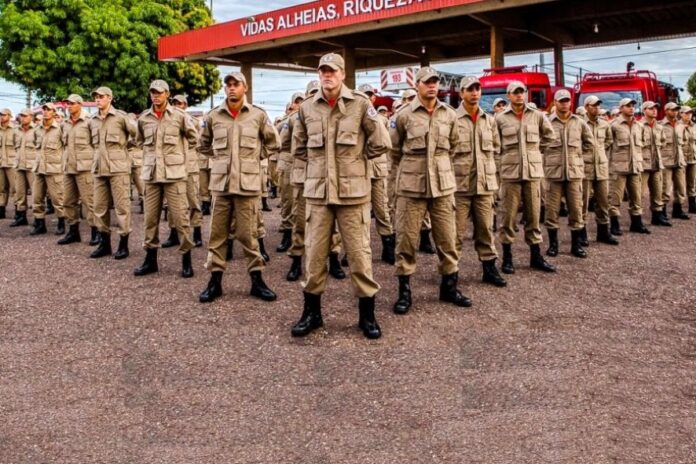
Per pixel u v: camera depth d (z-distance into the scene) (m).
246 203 5.74
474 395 3.80
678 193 11.12
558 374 4.10
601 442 3.21
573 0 18.62
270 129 5.86
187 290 6.24
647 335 4.89
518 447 3.17
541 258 7.08
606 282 6.52
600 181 8.55
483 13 17.33
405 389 3.89
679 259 7.60
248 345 4.69
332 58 4.63
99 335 4.96
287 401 3.75
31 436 3.35
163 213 11.55
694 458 3.05
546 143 7.07
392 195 8.98
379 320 5.25
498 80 14.59
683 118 11.54
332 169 4.70
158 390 3.93
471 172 6.11
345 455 3.12
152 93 6.59
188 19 26.98
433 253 8.08
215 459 3.10
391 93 20.27
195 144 6.82
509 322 5.21
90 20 22.20
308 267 4.88
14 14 22.17
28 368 4.31
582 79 15.08
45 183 9.85
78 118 8.66
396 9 16.77
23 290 6.33
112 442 3.28
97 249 7.93
